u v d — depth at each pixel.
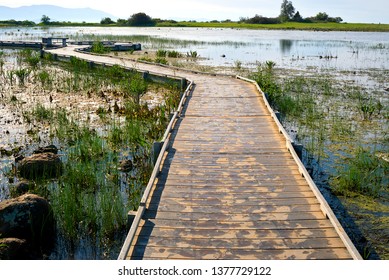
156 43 37.22
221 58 26.25
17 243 5.00
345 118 11.30
